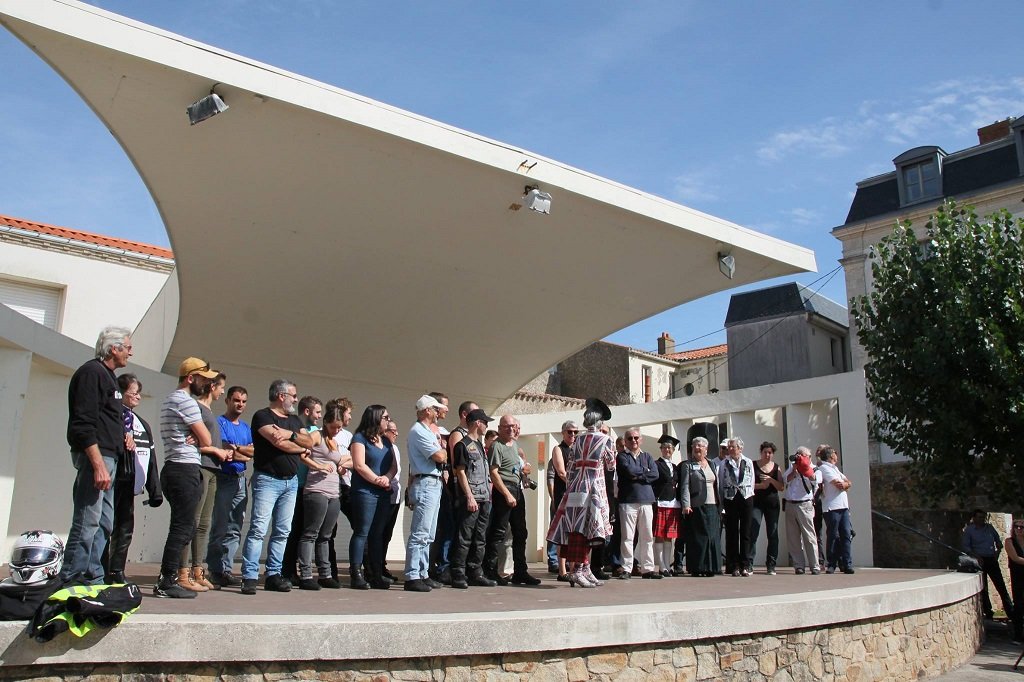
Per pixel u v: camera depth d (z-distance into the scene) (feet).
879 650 22.20
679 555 34.06
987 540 37.17
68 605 12.53
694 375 97.09
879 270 43.47
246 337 36.83
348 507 25.02
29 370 27.66
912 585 24.84
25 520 30.01
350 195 28.78
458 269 34.81
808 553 33.01
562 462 29.76
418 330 39.70
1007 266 38.75
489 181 28.55
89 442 15.03
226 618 13.71
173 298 38.11
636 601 19.94
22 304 56.49
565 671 15.80
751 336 86.28
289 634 13.60
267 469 20.70
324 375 41.34
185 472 18.13
